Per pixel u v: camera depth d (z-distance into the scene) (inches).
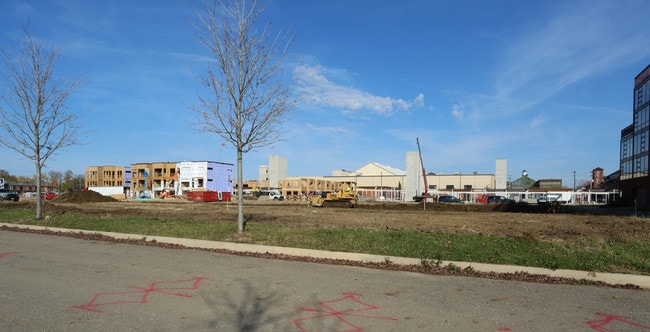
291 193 4288.9
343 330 215.0
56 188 5871.1
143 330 211.6
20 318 229.6
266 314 240.5
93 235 615.8
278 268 379.9
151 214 1050.7
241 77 557.6
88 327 215.9
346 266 394.0
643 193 2020.2
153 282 318.7
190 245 526.0
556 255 399.2
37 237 605.6
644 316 244.5
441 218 1048.8
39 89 787.4
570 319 237.0
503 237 526.9
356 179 4702.3
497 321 231.9
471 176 4453.7
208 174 4062.5
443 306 260.5
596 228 745.6
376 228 691.4
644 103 1991.9
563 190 4069.9
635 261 372.5
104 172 5290.4
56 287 300.0
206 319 230.1
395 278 341.7
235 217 934.4
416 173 3132.4
